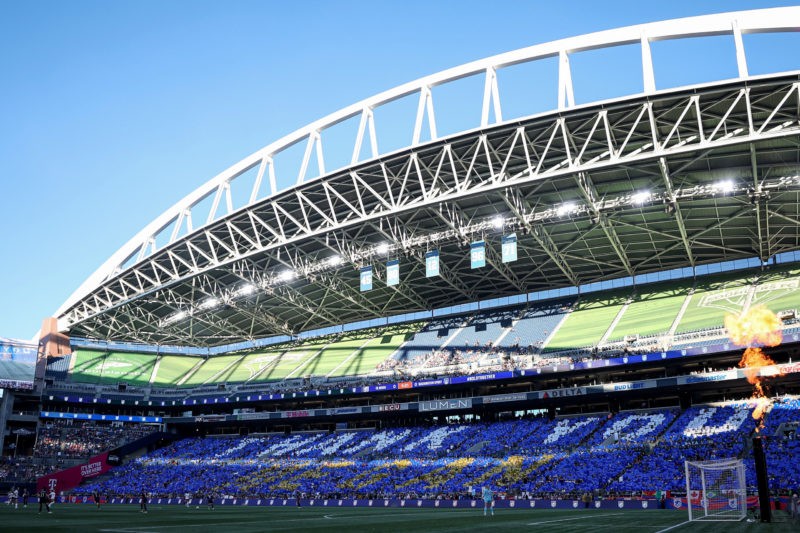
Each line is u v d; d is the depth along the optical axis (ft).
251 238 238.07
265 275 253.85
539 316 268.41
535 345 247.70
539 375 228.43
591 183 183.01
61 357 309.63
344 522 110.93
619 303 254.47
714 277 246.27
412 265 245.86
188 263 250.78
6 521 113.39
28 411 288.51
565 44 175.73
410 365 268.21
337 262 227.40
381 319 314.35
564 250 228.43
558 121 167.32
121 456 286.87
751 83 149.89
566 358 231.09
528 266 251.39
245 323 315.99
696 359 205.46
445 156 187.93
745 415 193.67
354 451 252.21
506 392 248.11
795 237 218.18
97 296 282.15
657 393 217.15
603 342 231.09
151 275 265.54
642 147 165.99
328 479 228.84
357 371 277.85
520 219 187.01
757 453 92.32
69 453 281.13
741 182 179.42
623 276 261.24
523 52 180.34
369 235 226.58
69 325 304.71
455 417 258.98
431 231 222.28
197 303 282.56
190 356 345.51
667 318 229.45
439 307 300.40
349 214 212.43
